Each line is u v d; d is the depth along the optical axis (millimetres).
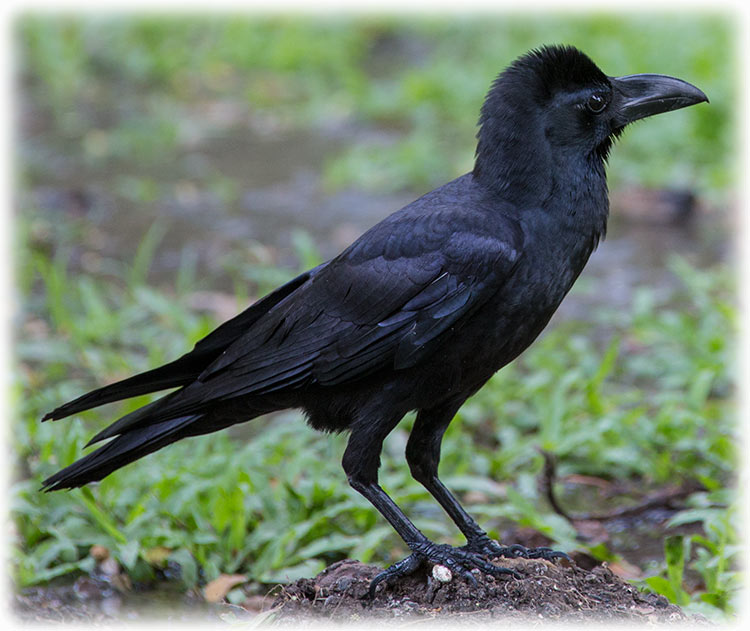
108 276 15492
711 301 13852
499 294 7977
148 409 8539
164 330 13711
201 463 10117
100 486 9719
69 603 8719
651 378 12820
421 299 8000
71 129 22000
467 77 23453
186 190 19109
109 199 18484
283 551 9250
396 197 18844
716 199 18266
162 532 9211
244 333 8680
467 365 8125
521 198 8188
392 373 8188
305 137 22156
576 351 13133
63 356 12766
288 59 26078
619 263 16188
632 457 10656
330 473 10320
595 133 8438
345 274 8281
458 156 20094
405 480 10320
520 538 9625
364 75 25656
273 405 8555
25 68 25328
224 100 24359
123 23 27156
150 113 23062
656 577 8242
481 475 10773
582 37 24250
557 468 10836
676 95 8539
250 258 16188
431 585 7668
